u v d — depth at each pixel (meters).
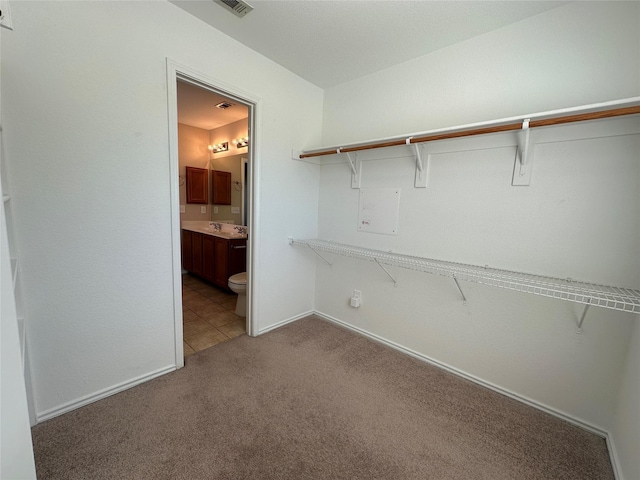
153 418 1.44
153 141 1.59
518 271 1.67
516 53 1.62
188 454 1.25
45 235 1.29
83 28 1.30
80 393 1.48
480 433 1.45
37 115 1.22
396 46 1.90
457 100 1.85
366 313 2.47
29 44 1.17
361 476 1.19
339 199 2.58
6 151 1.16
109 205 1.47
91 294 1.46
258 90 2.09
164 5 1.55
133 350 1.66
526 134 1.47
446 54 1.88
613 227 1.39
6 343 0.68
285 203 2.45
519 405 1.68
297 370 1.93
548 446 1.38
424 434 1.42
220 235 3.49
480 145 1.75
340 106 2.53
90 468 1.16
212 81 1.80
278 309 2.57
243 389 1.70
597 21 1.38
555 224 1.54
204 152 4.38
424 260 1.99
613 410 1.43
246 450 1.28
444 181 1.92
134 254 1.60
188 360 2.00
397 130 2.16
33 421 1.35
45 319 1.33
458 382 1.88
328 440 1.36
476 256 1.82
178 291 1.82
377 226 2.31
